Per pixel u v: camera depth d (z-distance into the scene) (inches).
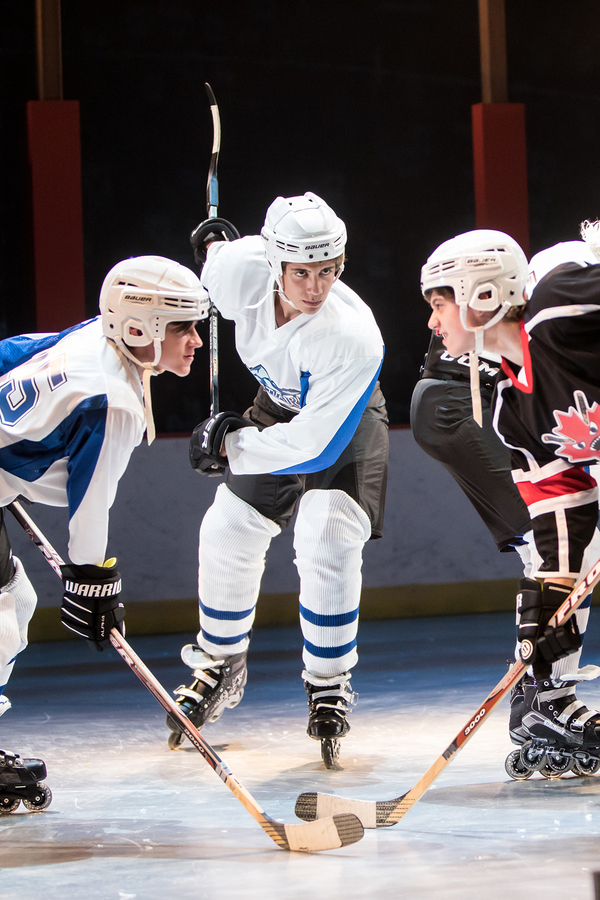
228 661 421.4
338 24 1080.8
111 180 1046.4
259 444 355.9
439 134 1117.7
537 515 304.5
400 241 1120.8
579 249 308.8
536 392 287.1
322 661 377.7
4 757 320.5
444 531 754.2
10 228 986.1
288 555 741.9
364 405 351.6
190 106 1056.2
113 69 1033.5
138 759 391.9
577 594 283.0
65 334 310.0
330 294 357.4
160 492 710.5
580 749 336.2
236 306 368.2
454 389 401.4
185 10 1042.7
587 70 1123.9
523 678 346.9
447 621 730.8
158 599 712.4
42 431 289.4
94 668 605.3
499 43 938.1
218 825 303.1
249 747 407.5
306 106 1085.1
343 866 262.5
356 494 383.2
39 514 688.4
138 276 293.3
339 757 383.2
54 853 280.5
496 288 284.2
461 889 241.0
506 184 939.3
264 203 1087.0
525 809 304.7
